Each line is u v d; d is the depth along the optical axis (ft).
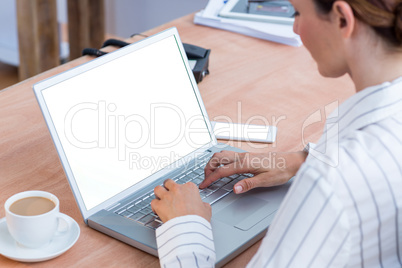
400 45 2.51
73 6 9.68
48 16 9.18
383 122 2.55
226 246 3.21
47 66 9.53
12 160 3.93
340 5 2.48
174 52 3.98
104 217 3.38
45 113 3.27
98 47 10.32
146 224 3.34
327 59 2.75
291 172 3.80
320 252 2.47
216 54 5.70
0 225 3.25
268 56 5.74
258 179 3.69
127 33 11.54
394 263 2.74
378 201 2.45
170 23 6.32
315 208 2.41
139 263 3.14
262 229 3.36
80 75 3.47
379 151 2.46
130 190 3.59
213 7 6.51
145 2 11.00
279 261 2.52
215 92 5.00
